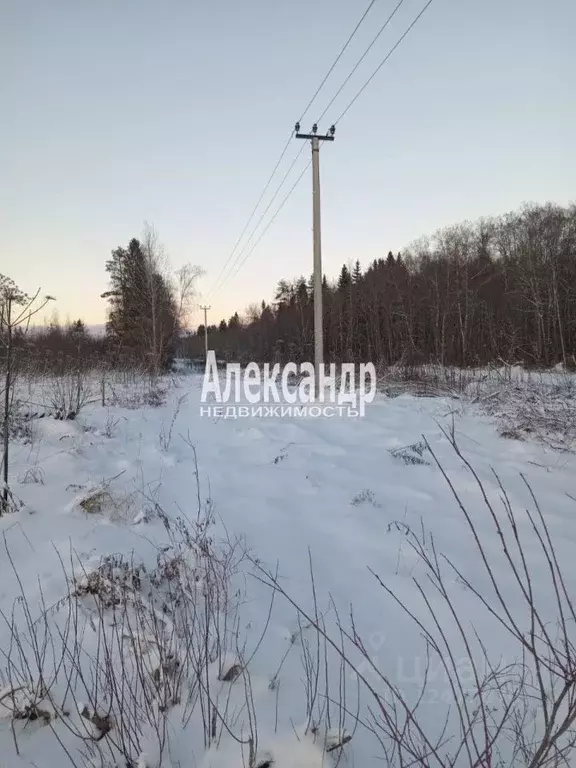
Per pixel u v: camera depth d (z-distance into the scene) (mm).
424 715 2010
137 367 18219
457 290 27875
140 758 1704
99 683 2053
